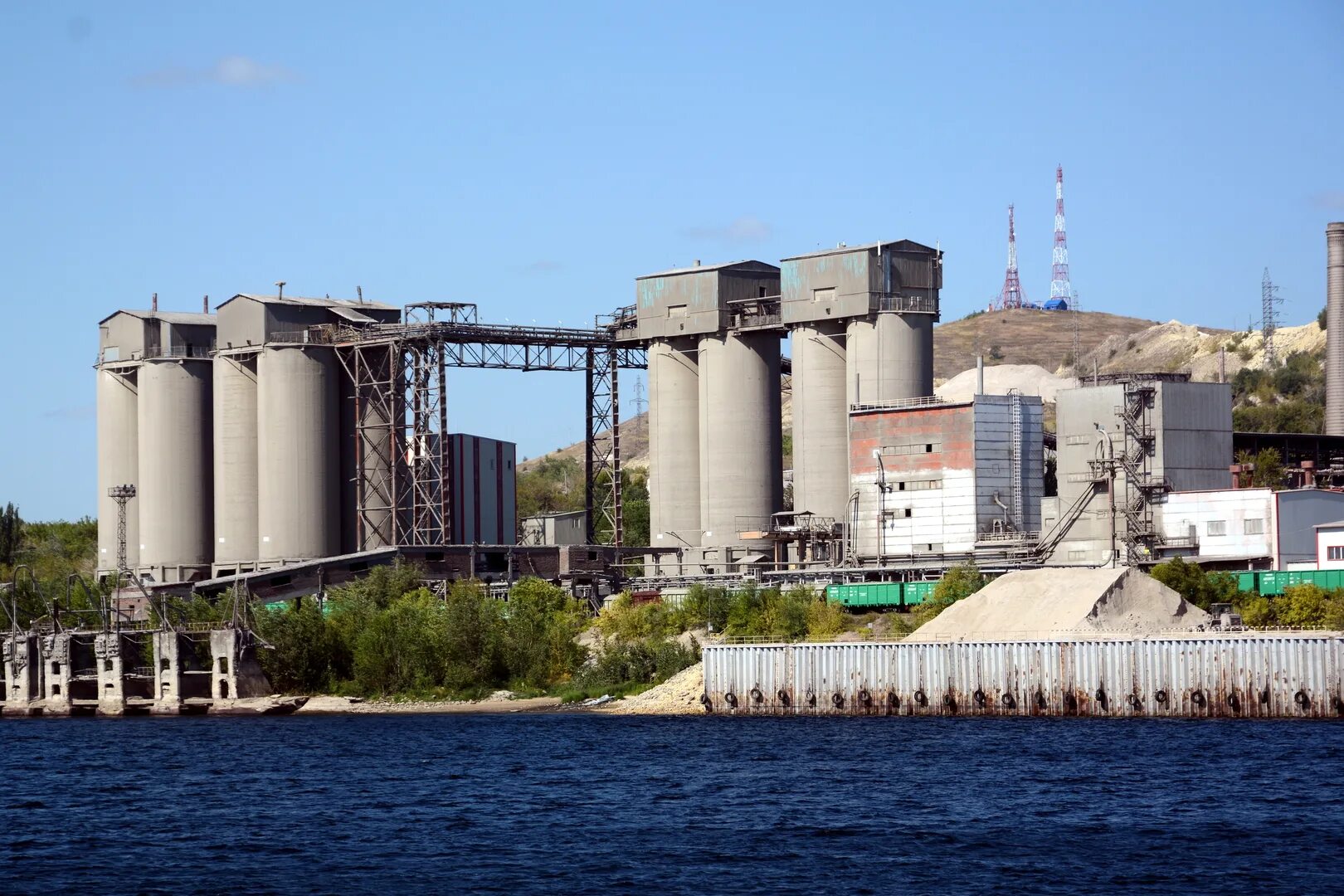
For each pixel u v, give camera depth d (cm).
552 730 16875
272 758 15475
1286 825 10988
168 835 11750
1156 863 10150
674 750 14938
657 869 10288
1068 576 17338
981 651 16375
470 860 10662
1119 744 14138
